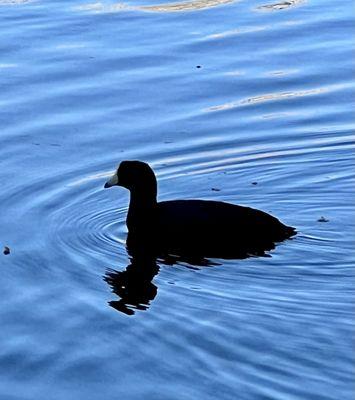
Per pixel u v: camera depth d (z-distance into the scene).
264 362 10.66
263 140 17.23
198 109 18.30
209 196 15.48
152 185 14.49
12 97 18.67
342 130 17.48
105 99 18.61
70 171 16.23
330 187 15.58
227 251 13.46
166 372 10.64
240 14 22.36
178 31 21.41
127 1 23.34
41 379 10.68
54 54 20.38
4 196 15.43
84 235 14.29
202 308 11.92
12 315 12.03
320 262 12.99
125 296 12.37
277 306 11.87
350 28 21.34
